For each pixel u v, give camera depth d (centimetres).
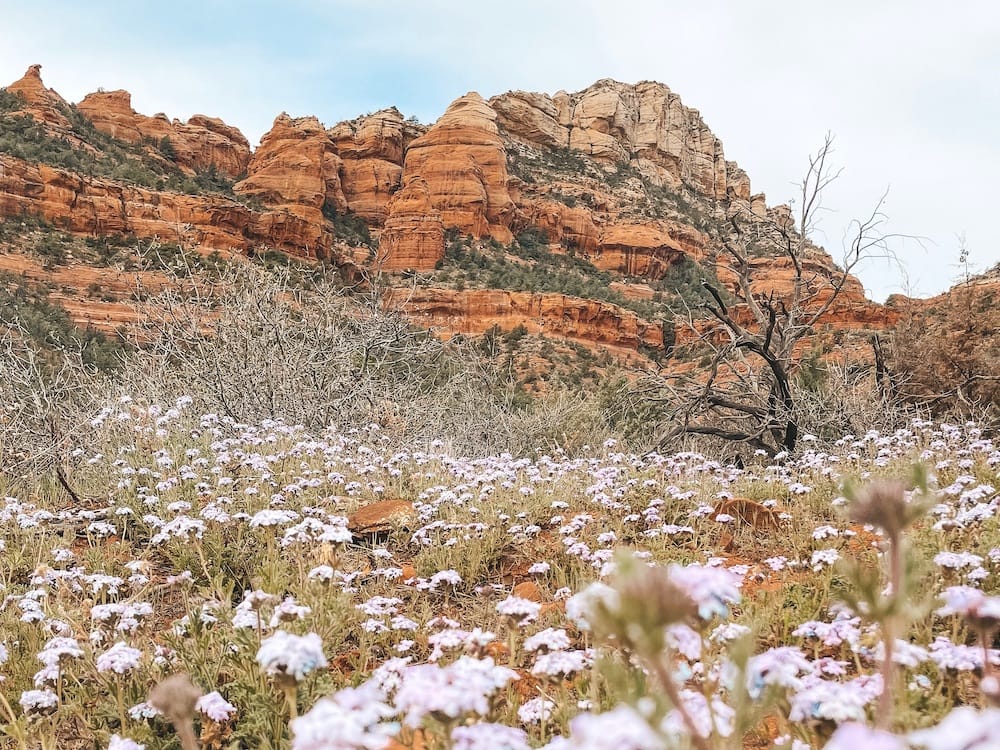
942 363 1416
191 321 1251
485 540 645
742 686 171
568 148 12294
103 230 5847
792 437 1266
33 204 5619
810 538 605
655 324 6838
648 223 10231
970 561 380
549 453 1482
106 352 1512
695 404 1365
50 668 357
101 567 577
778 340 1459
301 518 656
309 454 867
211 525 631
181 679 219
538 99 12219
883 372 1445
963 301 1447
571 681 373
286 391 1209
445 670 217
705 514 644
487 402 1666
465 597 568
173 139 9506
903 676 266
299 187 8888
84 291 4606
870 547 531
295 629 397
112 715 359
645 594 123
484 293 6512
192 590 563
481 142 9619
